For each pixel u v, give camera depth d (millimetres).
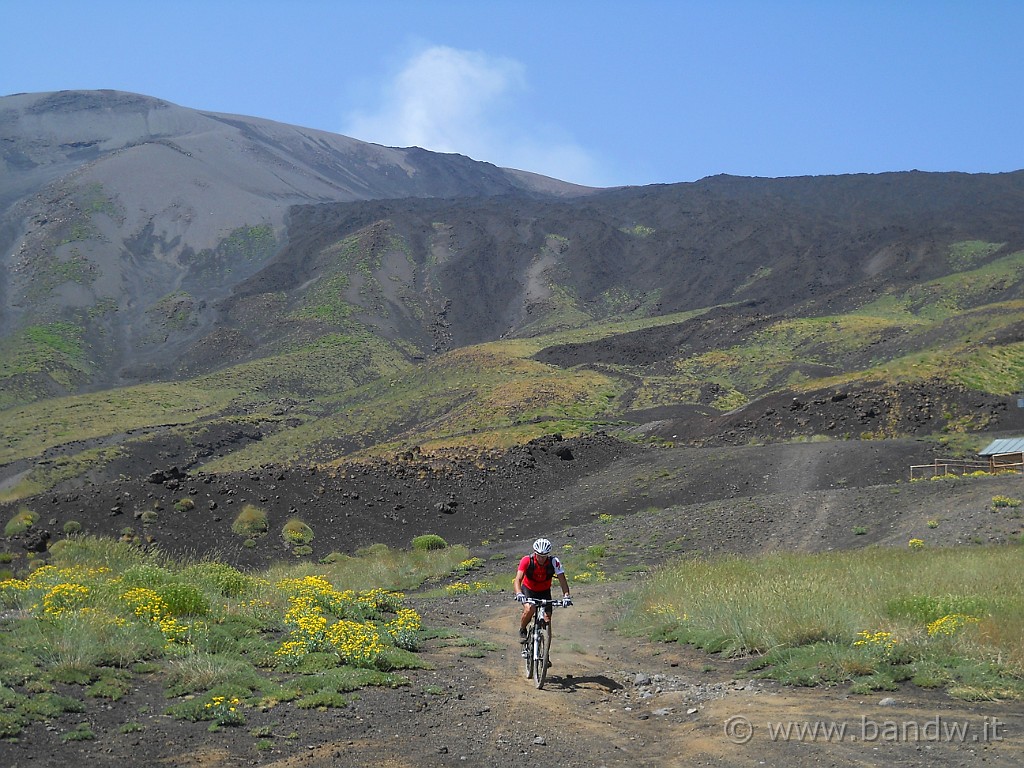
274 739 7914
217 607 13414
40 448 147500
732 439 67000
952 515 29281
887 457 46000
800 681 9828
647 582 20469
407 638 12828
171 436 151375
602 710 9305
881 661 10172
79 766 7016
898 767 6938
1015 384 67688
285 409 187625
